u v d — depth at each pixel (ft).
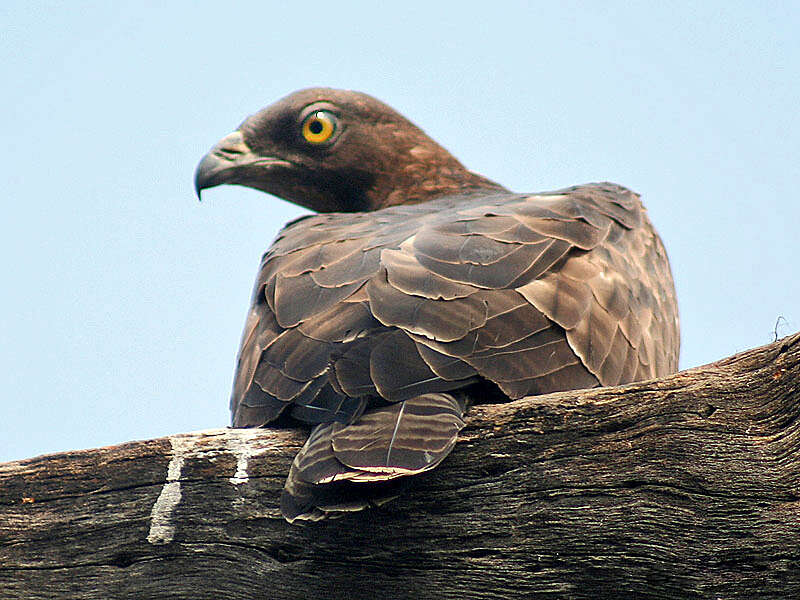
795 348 24.63
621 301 33.14
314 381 27.22
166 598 27.20
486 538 25.58
